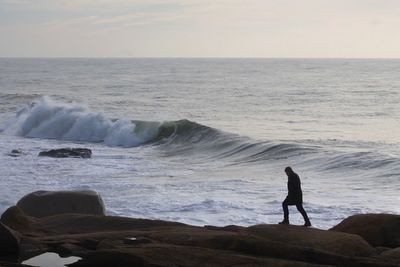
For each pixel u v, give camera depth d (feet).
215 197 184.44
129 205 174.19
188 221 154.51
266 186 203.31
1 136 376.68
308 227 111.04
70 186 205.87
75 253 105.50
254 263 92.68
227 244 102.63
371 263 93.45
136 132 354.95
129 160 274.57
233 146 304.71
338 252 99.55
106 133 363.97
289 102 562.66
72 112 388.57
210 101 574.97
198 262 93.35
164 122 354.95
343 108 507.71
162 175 232.12
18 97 583.58
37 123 391.24
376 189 197.88
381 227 110.52
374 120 424.46
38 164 251.80
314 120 426.51
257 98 604.08
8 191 195.72
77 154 278.05
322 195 188.03
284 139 327.67
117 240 107.96
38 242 111.04
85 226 127.75
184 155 297.33
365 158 244.01
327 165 244.42
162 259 94.43
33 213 147.13
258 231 108.06
